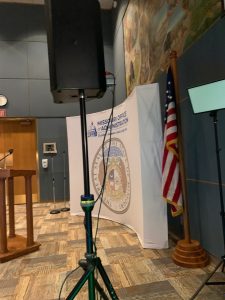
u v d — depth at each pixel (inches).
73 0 49.7
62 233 140.9
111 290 52.4
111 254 106.3
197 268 90.3
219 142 87.6
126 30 205.9
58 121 242.2
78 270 93.9
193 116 104.3
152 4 148.4
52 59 49.1
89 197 49.8
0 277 90.4
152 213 111.5
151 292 76.4
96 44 50.3
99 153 167.6
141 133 112.0
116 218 155.3
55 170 239.6
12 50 238.2
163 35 133.3
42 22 245.4
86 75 49.1
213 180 92.4
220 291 75.5
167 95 99.0
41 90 240.8
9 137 239.5
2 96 232.8
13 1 239.9
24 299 75.8
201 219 101.8
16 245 116.3
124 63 215.0
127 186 141.8
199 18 98.0
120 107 143.7
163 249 110.0
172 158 96.8
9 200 130.6
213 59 89.5
